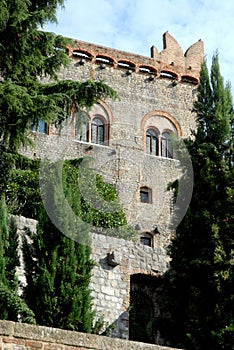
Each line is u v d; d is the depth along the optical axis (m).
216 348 20.94
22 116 21.59
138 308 25.70
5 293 18.67
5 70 23.52
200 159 24.45
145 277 25.77
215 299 21.91
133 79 48.34
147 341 24.27
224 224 22.97
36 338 15.73
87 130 42.44
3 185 23.75
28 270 20.36
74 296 19.78
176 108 48.72
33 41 22.84
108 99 43.25
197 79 50.06
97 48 47.78
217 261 22.11
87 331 19.64
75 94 22.34
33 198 27.34
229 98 26.05
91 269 22.11
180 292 22.95
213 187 23.67
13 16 22.11
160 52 51.44
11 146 22.61
